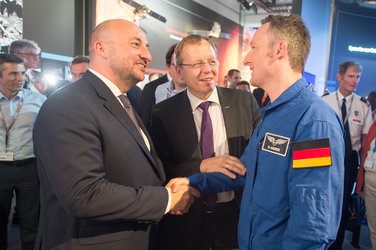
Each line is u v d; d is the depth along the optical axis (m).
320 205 0.71
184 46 1.30
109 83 1.01
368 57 3.80
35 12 4.16
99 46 1.00
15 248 2.43
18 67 2.08
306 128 0.76
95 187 0.81
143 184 0.98
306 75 3.80
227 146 1.36
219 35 8.00
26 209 2.17
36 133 0.85
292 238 0.74
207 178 1.14
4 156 2.08
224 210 1.34
